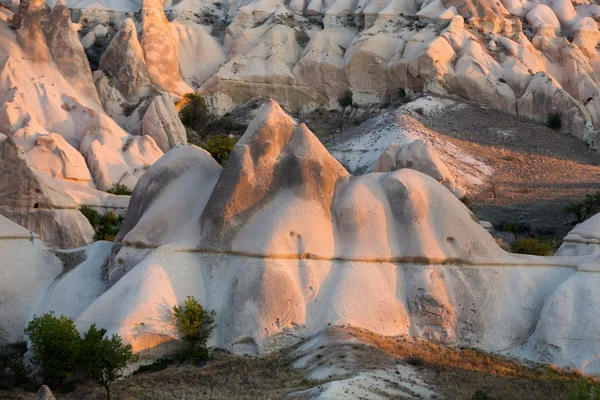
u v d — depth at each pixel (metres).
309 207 122.75
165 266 117.25
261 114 127.69
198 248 120.62
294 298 115.12
